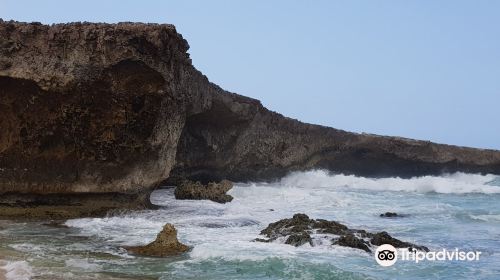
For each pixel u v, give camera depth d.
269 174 39.84
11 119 19.69
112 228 17.41
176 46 21.70
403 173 48.28
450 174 48.66
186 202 24.56
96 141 20.50
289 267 12.27
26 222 18.41
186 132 31.09
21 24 19.34
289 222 16.92
